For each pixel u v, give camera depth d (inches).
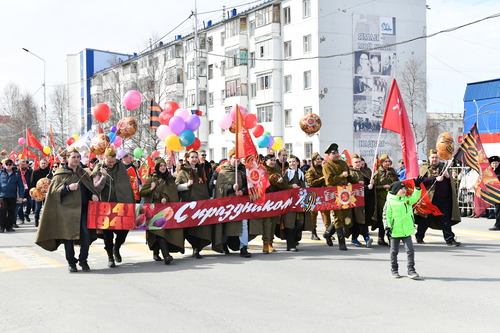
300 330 211.6
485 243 444.8
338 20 1701.5
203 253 428.1
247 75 1971.0
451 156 423.2
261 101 1883.6
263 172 404.8
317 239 495.2
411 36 1801.2
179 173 398.0
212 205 393.4
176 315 236.4
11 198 604.4
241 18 1962.4
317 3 1675.7
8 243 497.4
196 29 1440.7
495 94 1020.5
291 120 1791.3
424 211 426.0
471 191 674.2
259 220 403.5
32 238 537.6
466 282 295.1
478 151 439.5
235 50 1985.7
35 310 247.6
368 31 1739.7
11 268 361.4
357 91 1721.2
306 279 308.2
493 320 222.1
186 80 2298.2
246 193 402.6
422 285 289.0
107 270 352.5
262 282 302.0
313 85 1697.8
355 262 362.3
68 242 341.1
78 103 3474.4
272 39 1814.7
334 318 227.6
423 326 214.5
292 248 421.1
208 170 445.7
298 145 1763.0
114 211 364.5
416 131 1796.3
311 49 1705.2
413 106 1800.0
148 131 1775.3
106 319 231.6
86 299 268.1
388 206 308.3
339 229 420.5
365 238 441.1
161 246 374.3
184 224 383.9
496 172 557.6
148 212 374.3
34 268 361.4
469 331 207.5
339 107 1701.5
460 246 428.1
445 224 431.2
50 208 342.3
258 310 242.4
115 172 374.9
